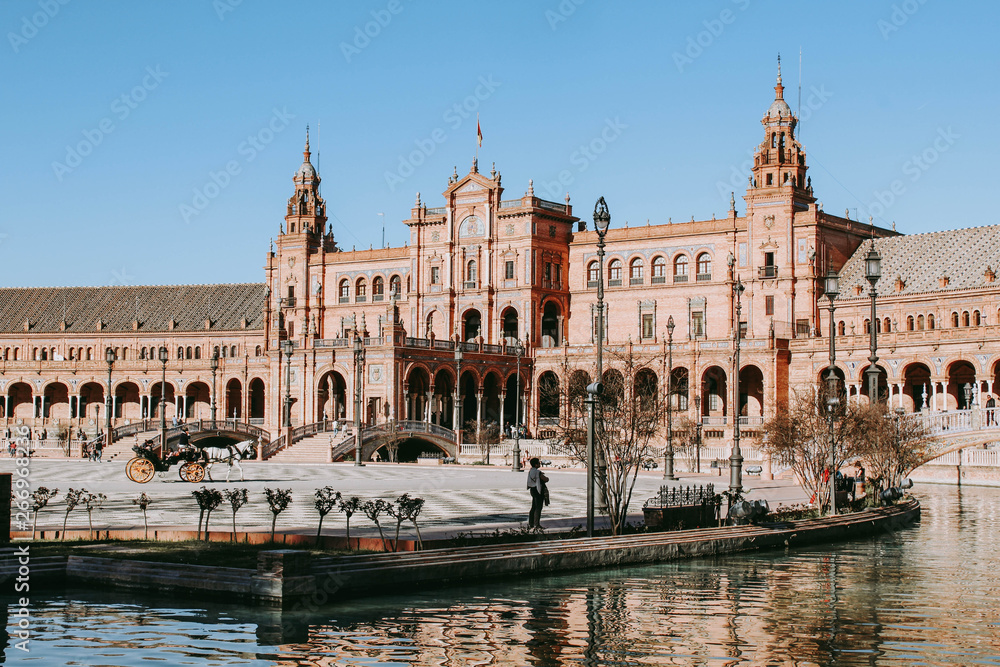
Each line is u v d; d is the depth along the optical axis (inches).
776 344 4532.5
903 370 4192.9
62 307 6806.1
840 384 4448.8
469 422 5059.1
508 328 5433.1
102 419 6225.4
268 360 5639.8
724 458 3919.8
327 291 6058.1
